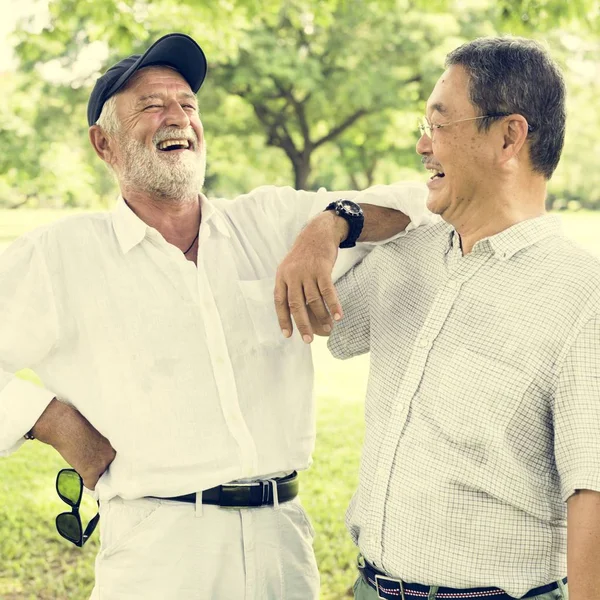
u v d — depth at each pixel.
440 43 17.23
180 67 2.46
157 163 2.36
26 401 2.27
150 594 2.30
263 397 2.41
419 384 2.03
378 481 2.05
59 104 16.83
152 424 2.31
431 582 1.96
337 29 17.48
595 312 1.82
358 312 2.39
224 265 2.42
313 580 2.51
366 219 2.28
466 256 2.04
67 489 2.39
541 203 2.05
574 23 7.36
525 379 1.87
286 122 19.39
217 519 2.33
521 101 1.94
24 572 4.56
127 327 2.32
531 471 1.90
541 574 1.92
